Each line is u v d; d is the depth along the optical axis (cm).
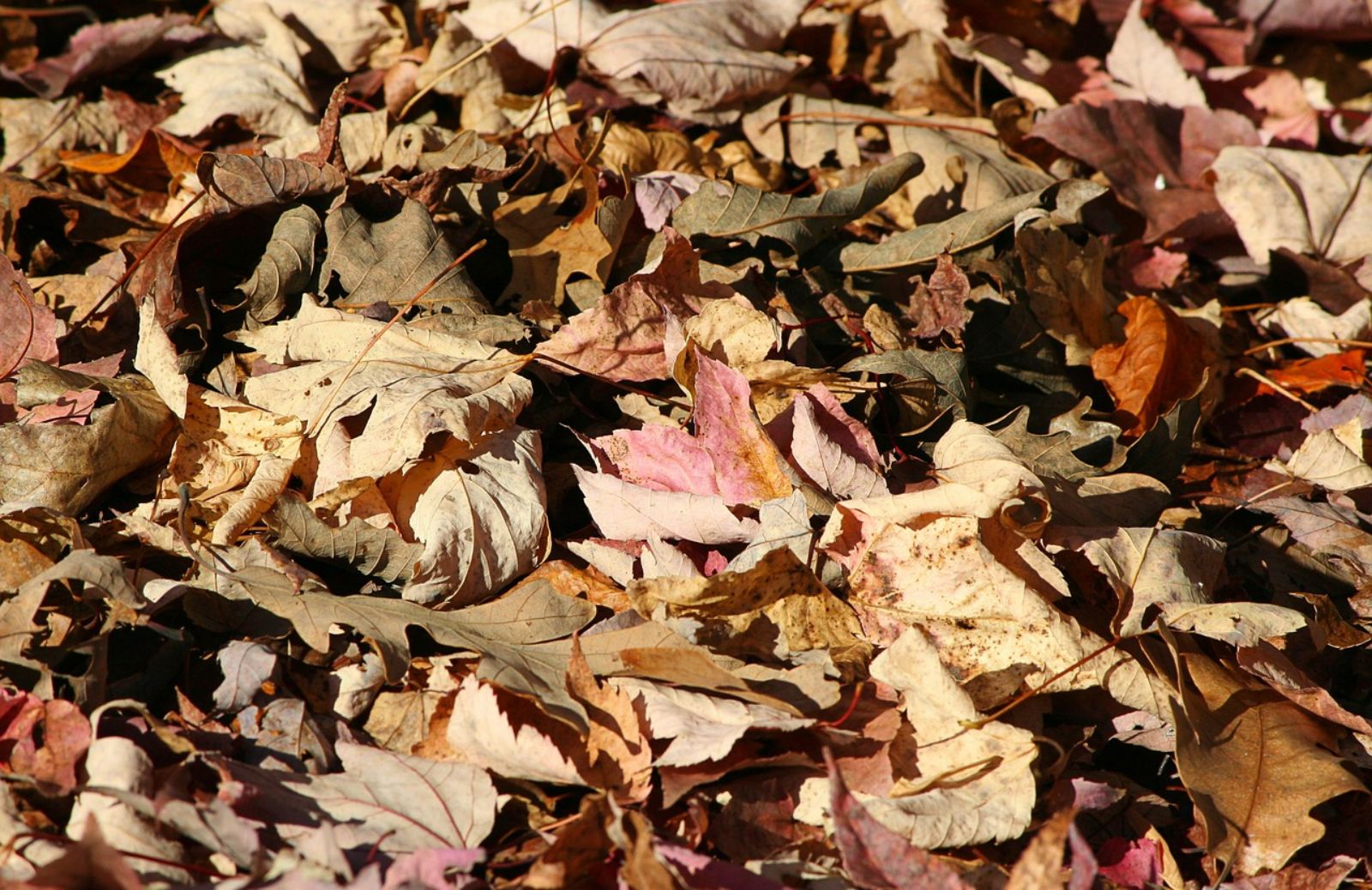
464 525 227
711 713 223
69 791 220
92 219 238
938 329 235
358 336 231
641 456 231
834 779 220
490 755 223
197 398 230
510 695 223
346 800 222
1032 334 237
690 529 229
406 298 233
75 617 225
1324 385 240
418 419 227
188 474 229
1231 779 225
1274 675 228
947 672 225
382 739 224
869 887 220
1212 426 240
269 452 229
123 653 225
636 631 226
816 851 222
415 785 222
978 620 227
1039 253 238
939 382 233
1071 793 225
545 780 222
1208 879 225
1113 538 228
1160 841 225
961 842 222
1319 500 235
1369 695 230
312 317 232
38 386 229
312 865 219
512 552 228
